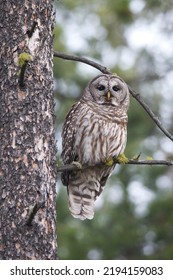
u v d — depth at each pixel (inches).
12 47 424.5
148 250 885.2
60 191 807.1
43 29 431.8
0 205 407.2
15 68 421.7
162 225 881.5
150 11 861.2
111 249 852.6
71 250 818.2
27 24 428.1
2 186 408.8
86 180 536.4
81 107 544.7
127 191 868.6
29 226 404.8
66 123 547.2
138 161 462.6
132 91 489.1
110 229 863.7
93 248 844.0
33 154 414.3
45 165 416.8
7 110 417.1
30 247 403.9
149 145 873.5
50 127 423.5
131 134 870.4
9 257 402.0
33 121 418.0
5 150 412.8
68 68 862.5
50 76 431.2
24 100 418.6
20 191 408.5
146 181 874.1
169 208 880.3
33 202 408.5
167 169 881.5
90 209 536.4
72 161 542.6
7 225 404.5
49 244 409.4
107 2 894.4
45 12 434.3
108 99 544.1
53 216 414.9
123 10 871.7
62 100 866.8
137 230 870.4
